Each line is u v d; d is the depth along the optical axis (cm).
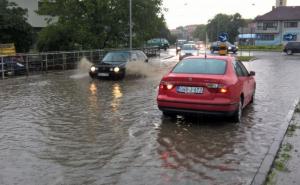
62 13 3281
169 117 971
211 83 861
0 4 2866
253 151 697
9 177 565
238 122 924
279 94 1396
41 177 566
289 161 636
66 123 909
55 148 711
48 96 1330
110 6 3378
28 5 4178
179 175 575
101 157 659
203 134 813
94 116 986
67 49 3045
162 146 724
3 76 1970
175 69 950
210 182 549
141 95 1348
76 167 609
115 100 1238
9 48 2236
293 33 9350
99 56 2959
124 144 736
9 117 978
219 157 662
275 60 3800
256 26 9656
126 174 579
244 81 993
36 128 861
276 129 859
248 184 542
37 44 3109
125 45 3597
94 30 3338
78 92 1430
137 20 3516
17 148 711
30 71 2267
